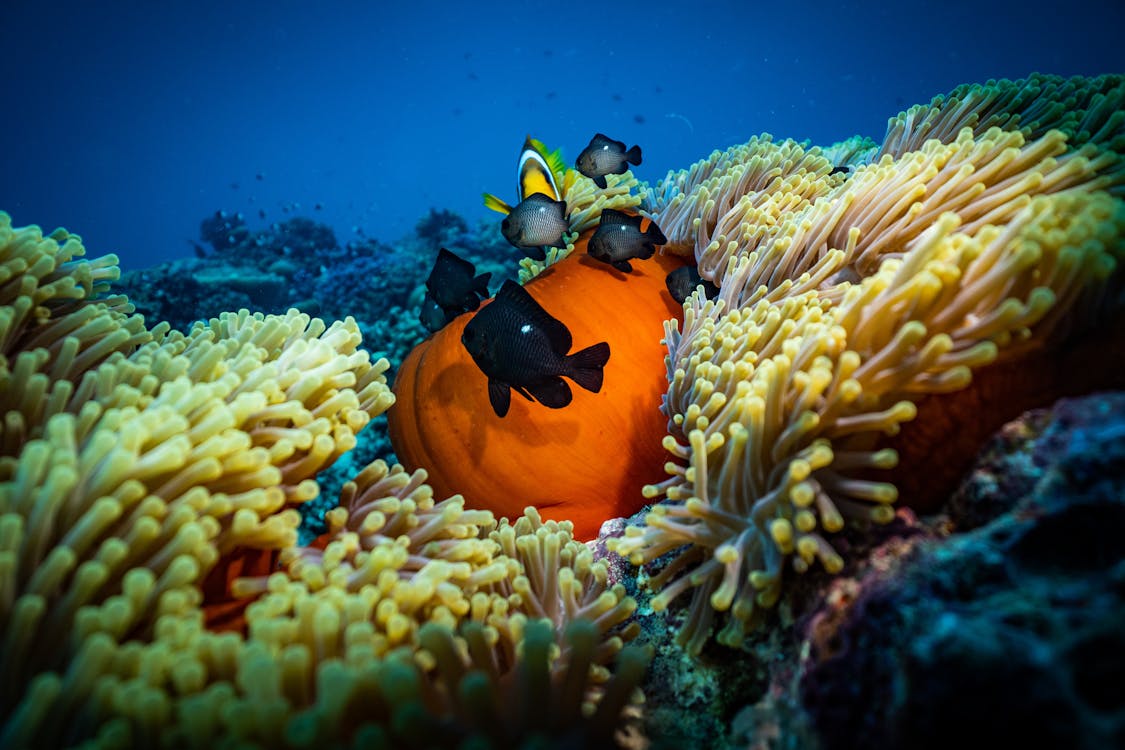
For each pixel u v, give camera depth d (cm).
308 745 20
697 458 31
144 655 22
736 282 43
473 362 46
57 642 23
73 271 39
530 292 48
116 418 28
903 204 38
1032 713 17
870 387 28
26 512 24
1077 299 25
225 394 31
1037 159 35
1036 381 26
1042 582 20
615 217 47
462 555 34
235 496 29
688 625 32
